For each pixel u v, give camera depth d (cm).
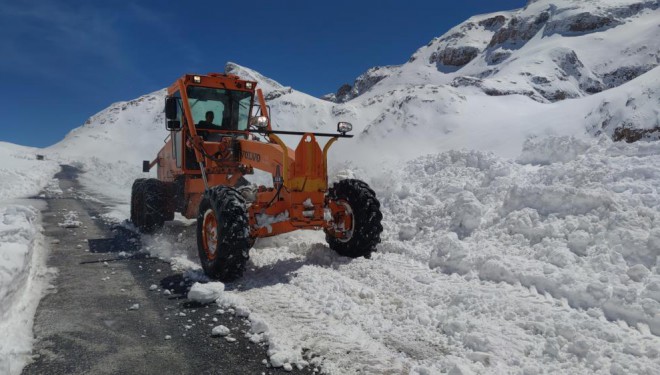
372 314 351
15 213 618
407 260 501
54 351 295
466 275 430
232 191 455
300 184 463
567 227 467
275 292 404
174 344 308
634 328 312
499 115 2717
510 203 554
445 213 605
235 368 277
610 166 593
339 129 491
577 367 266
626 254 399
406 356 287
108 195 1380
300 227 463
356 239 501
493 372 261
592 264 398
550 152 788
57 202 1127
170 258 538
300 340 309
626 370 255
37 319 346
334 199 535
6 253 382
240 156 559
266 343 309
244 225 435
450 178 760
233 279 441
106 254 563
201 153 571
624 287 338
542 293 375
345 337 312
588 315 332
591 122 1534
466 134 2250
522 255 454
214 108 668
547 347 281
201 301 384
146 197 661
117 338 316
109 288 425
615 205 465
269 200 477
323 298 385
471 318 333
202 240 468
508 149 1658
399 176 860
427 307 359
